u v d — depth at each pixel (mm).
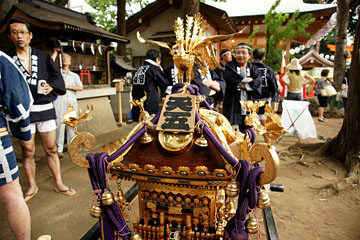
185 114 1223
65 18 4801
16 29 2344
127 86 7949
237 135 1531
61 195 2818
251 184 980
